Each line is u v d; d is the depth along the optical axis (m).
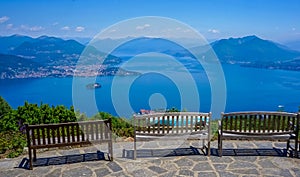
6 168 5.11
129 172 4.88
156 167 5.07
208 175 4.72
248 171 4.86
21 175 4.82
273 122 5.45
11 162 5.39
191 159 5.41
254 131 5.45
